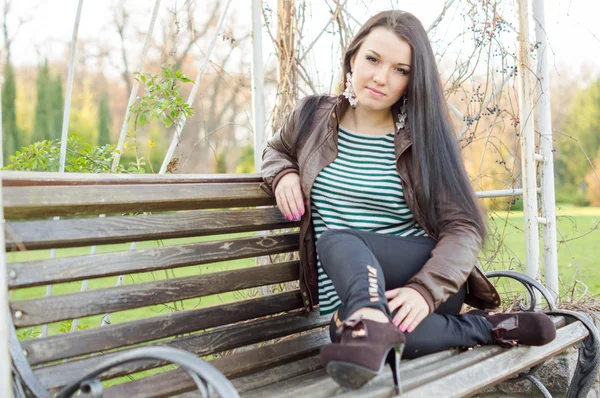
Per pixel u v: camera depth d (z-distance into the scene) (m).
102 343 1.63
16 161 2.79
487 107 3.19
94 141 14.19
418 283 1.64
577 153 15.70
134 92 2.97
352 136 2.01
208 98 12.90
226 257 1.97
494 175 3.89
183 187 1.84
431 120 1.89
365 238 1.78
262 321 2.05
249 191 2.04
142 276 4.89
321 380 1.56
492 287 2.00
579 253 8.62
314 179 1.99
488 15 3.11
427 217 1.90
